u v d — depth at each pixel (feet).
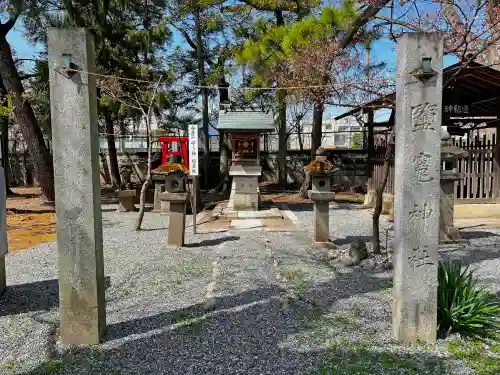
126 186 38.52
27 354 9.98
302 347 10.16
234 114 33.04
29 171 64.80
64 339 10.39
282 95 30.12
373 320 11.71
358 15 25.14
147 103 39.58
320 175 20.86
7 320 12.14
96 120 10.27
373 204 36.35
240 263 18.16
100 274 10.57
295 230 26.20
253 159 33.27
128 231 27.02
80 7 39.24
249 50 28.66
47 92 40.93
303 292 14.16
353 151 56.24
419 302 10.12
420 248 10.00
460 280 11.49
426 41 9.55
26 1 34.53
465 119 33.60
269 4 36.32
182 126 55.88
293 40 25.18
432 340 10.22
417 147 9.79
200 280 15.83
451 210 22.06
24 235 26.58
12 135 71.00
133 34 41.81
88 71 9.65
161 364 9.41
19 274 17.25
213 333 10.96
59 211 10.00
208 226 28.02
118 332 11.07
